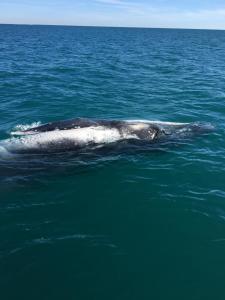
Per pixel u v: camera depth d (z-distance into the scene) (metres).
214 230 9.84
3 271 8.18
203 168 13.12
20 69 34.78
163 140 14.88
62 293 7.70
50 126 13.88
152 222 10.08
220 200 11.25
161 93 25.05
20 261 8.47
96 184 11.86
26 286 7.83
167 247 9.13
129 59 48.06
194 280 8.16
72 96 23.09
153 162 13.35
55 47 68.75
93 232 9.56
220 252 9.02
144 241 9.30
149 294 7.78
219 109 21.03
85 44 82.31
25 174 12.09
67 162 12.91
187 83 29.42
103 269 8.34
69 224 9.87
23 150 13.05
